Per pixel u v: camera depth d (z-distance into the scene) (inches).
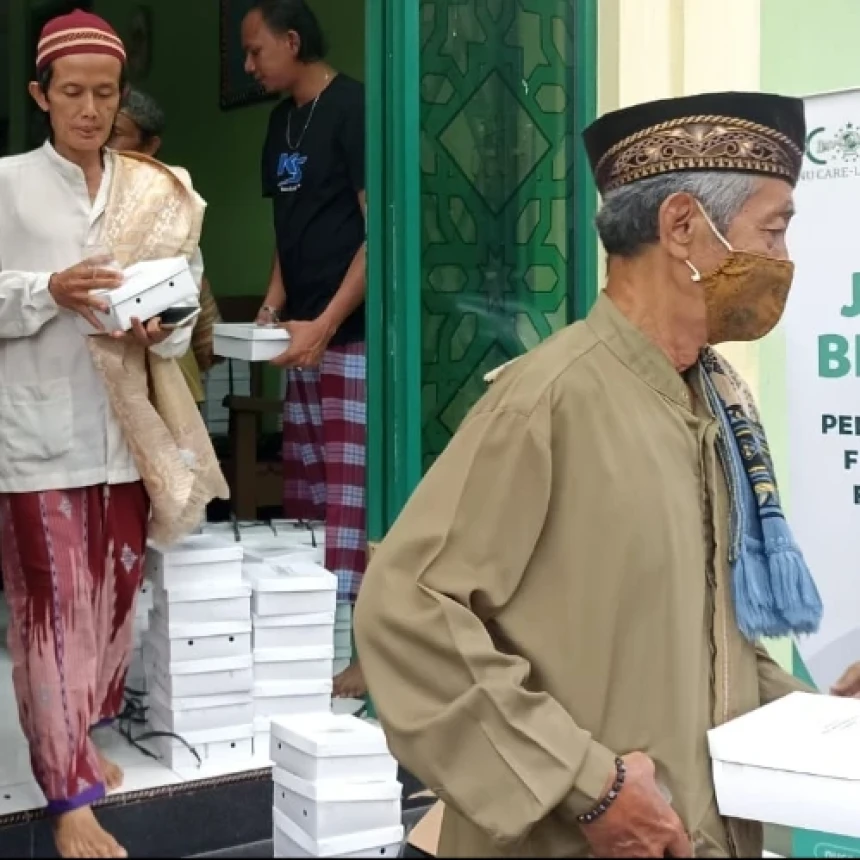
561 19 123.4
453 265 120.3
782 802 55.1
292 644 115.4
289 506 156.0
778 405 112.3
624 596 52.1
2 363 97.4
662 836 49.5
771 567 56.3
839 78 113.6
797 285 110.8
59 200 98.4
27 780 99.7
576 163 123.8
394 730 50.4
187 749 106.3
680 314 56.0
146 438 101.2
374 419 117.7
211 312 136.1
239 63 202.5
